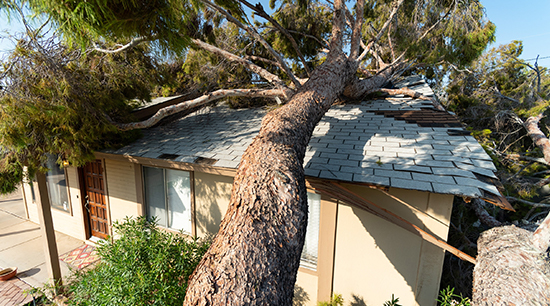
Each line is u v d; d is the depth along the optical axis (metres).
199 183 5.07
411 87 7.23
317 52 8.37
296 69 9.31
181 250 3.79
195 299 1.37
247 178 2.01
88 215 6.81
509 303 2.04
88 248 6.44
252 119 6.27
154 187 5.63
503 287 2.20
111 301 2.97
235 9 4.71
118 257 3.39
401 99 6.19
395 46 7.74
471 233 5.12
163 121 6.89
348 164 3.48
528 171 7.17
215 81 7.36
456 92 11.60
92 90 4.48
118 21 2.56
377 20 7.45
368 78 6.07
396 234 3.62
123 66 5.04
